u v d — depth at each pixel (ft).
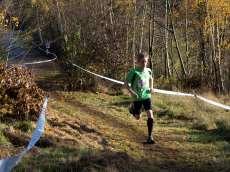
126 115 52.60
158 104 61.31
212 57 126.93
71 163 27.81
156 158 34.04
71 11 116.78
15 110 39.32
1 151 30.71
